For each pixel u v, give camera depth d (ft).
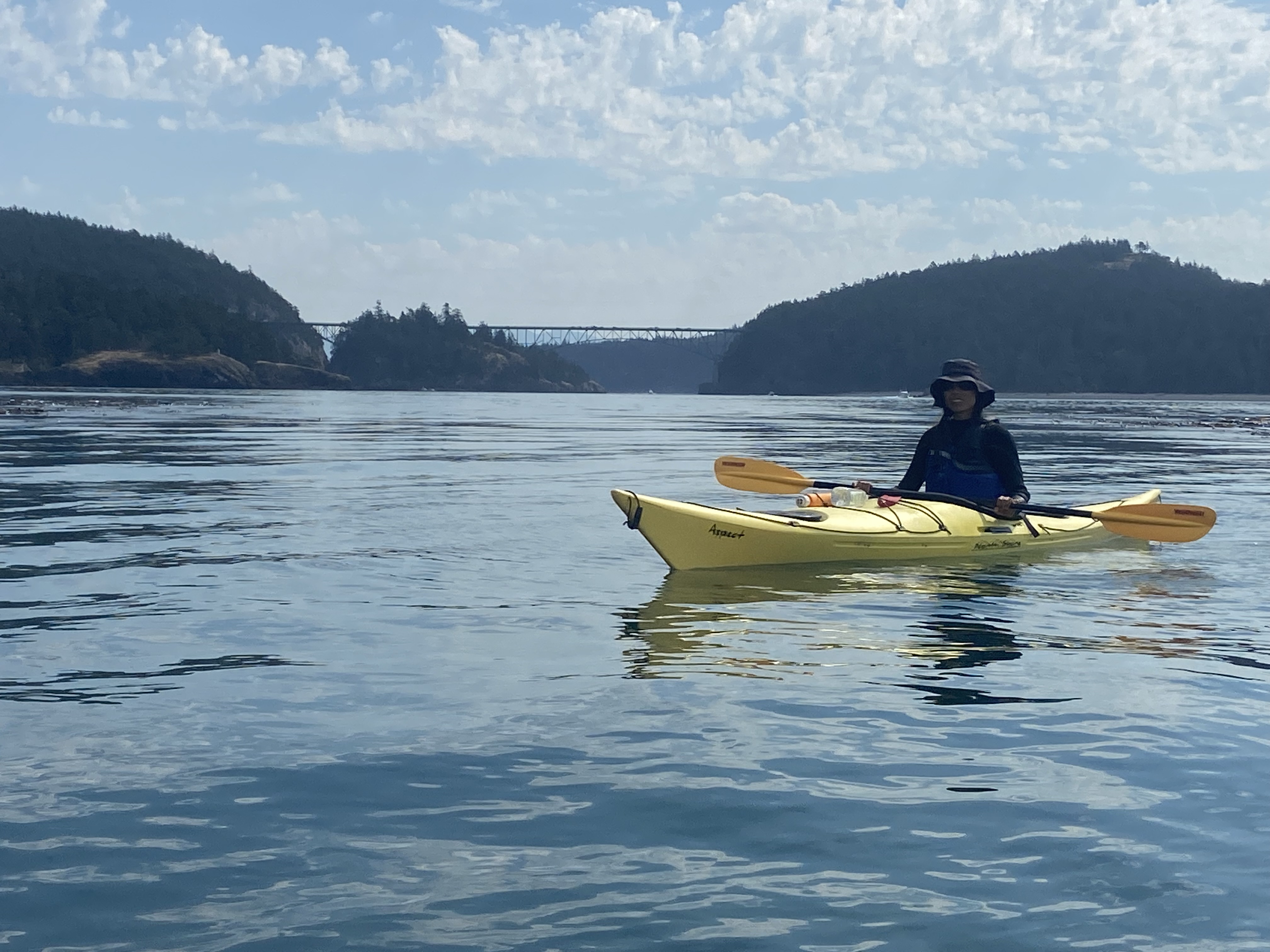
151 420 121.29
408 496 44.96
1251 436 115.14
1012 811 12.43
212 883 10.58
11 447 72.43
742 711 16.14
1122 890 10.52
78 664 18.43
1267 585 27.22
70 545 31.07
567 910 10.13
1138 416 185.37
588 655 19.39
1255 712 16.29
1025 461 69.87
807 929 9.80
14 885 10.49
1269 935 9.71
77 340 495.41
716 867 11.01
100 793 12.75
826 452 77.77
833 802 12.65
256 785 13.01
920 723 15.62
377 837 11.62
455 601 24.03
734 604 24.03
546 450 78.38
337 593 24.67
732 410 232.94
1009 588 26.45
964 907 10.21
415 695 16.80
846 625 22.06
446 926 9.81
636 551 30.96
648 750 14.35
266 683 17.35
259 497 43.91
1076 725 15.60
